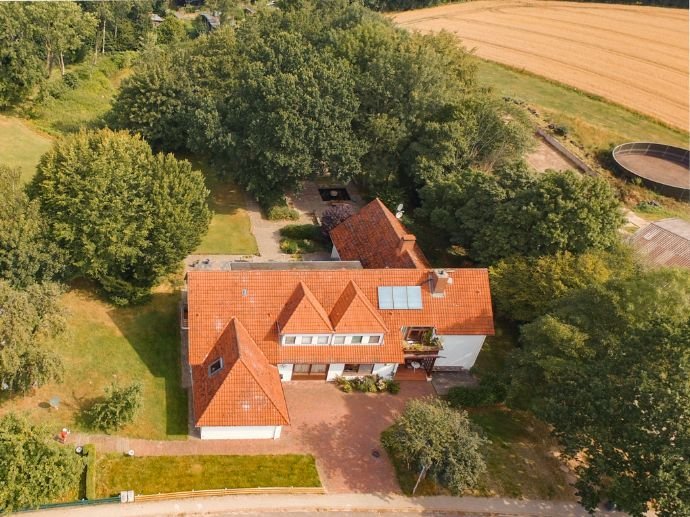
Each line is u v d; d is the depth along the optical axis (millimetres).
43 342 39656
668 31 139375
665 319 38281
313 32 84312
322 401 44875
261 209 70375
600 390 37312
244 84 65250
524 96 102375
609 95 107000
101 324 47969
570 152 85938
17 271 43906
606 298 42500
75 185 47281
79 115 89188
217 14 138250
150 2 129500
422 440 36969
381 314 46906
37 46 88000
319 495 37812
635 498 34062
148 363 45469
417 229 65062
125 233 47312
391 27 96625
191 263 58094
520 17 145375
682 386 35062
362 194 76000
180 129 74062
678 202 81188
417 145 67500
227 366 40281
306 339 44781
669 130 98500
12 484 31688
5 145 75500
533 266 50844
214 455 39094
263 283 45406
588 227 50031
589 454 37375
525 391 43156
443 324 47406
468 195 58469
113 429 39125
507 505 39250
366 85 67625
